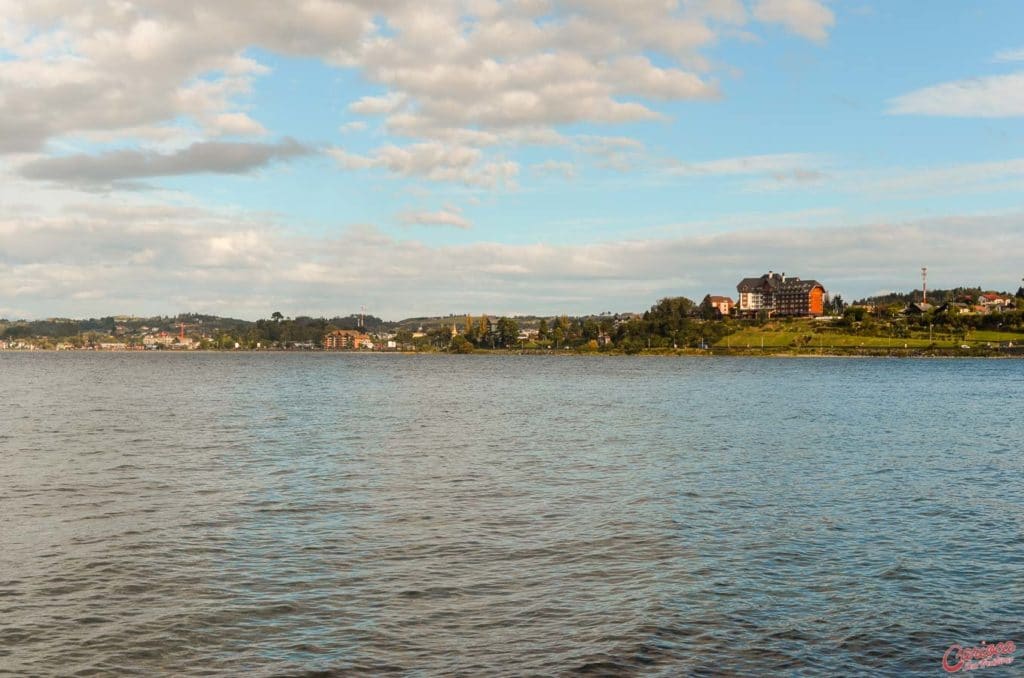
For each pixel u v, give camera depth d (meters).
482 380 179.75
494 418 84.81
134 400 110.25
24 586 25.80
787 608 23.75
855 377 190.00
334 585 25.92
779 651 20.78
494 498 39.84
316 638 21.73
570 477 46.28
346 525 33.97
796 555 29.34
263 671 19.81
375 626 22.52
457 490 42.06
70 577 26.72
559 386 152.75
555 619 22.95
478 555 29.38
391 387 149.62
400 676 19.53
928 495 40.69
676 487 42.97
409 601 24.44
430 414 89.69
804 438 66.19
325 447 59.66
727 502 38.88
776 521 34.75
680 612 23.41
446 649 21.00
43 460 52.41
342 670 19.84
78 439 64.06
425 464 51.22
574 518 35.31
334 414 89.19
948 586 25.75
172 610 23.70
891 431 72.00
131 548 30.28
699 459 53.72
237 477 45.97
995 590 25.36
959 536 32.12
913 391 135.12
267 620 22.95
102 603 24.28
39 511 36.72
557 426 76.38
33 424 76.00
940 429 73.81
